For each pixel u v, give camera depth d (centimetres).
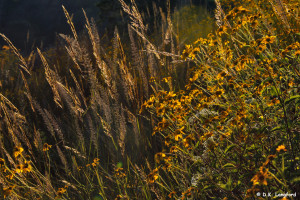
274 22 367
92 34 328
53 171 360
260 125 220
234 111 237
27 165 229
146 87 340
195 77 269
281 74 242
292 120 196
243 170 205
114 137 344
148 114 374
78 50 335
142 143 334
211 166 204
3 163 237
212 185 192
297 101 193
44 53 605
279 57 249
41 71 539
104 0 1073
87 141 368
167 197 271
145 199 260
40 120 437
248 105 238
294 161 173
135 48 340
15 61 632
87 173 306
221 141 214
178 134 206
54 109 450
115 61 344
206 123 211
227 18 245
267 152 196
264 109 210
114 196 278
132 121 316
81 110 343
